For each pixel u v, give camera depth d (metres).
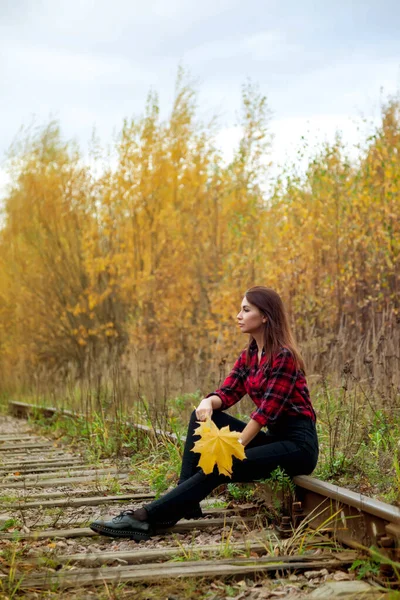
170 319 15.45
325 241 11.91
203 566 3.97
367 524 4.01
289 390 4.75
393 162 11.23
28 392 16.31
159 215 16.89
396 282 10.66
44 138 19.06
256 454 4.71
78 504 5.81
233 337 12.25
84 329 17.69
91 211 18.12
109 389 12.19
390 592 3.37
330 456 5.72
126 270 17.38
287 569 3.90
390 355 8.11
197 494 4.63
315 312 11.66
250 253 13.70
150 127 17.23
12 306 19.88
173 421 8.04
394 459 5.09
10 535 4.85
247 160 15.52
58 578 3.79
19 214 19.14
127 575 3.84
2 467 7.91
